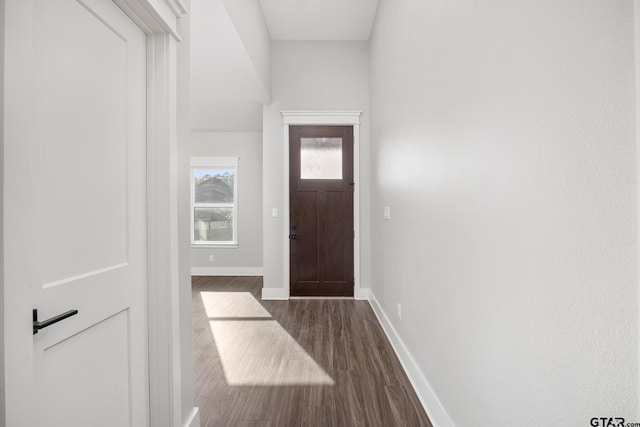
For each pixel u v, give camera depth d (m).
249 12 3.17
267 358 2.62
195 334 3.16
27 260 0.82
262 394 2.10
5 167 0.77
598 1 0.71
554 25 0.85
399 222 2.64
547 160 0.88
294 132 4.46
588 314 0.75
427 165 1.92
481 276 1.26
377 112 3.74
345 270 4.48
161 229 1.46
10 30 0.78
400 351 2.56
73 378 1.06
